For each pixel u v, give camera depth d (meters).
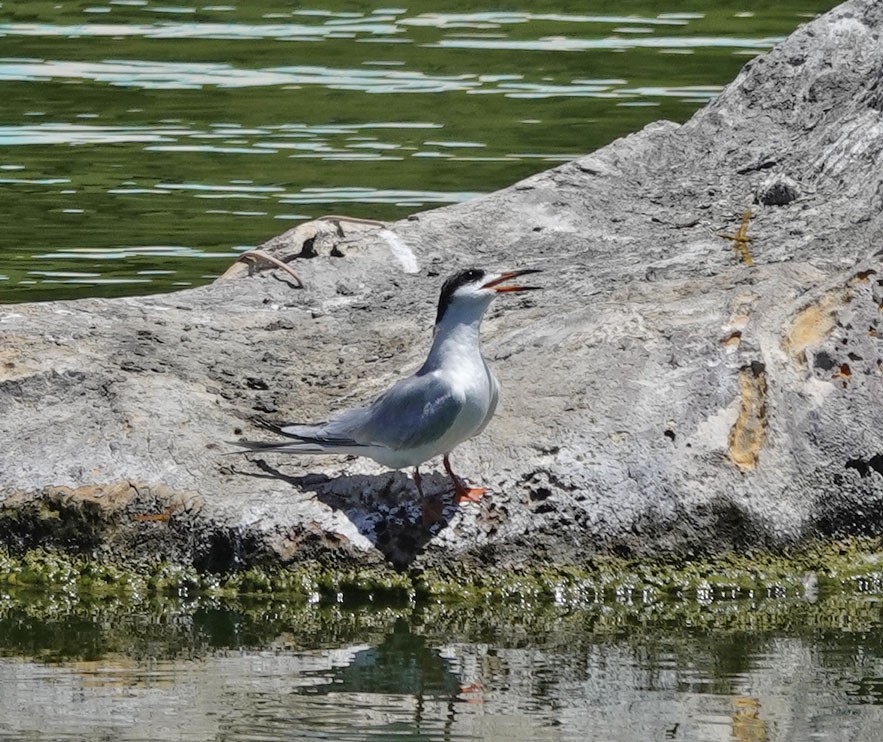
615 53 30.25
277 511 12.86
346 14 33.59
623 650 11.85
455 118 26.34
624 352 13.81
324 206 22.17
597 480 12.98
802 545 13.30
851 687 11.09
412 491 12.91
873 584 13.30
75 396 13.97
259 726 10.33
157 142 25.27
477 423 12.29
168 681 11.20
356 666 11.50
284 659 11.63
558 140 25.05
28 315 15.48
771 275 14.66
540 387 13.60
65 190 22.94
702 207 18.09
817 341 14.09
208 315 16.23
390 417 12.27
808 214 16.97
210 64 29.73
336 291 17.14
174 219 21.69
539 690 11.05
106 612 12.68
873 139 17.88
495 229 18.23
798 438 13.55
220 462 13.34
